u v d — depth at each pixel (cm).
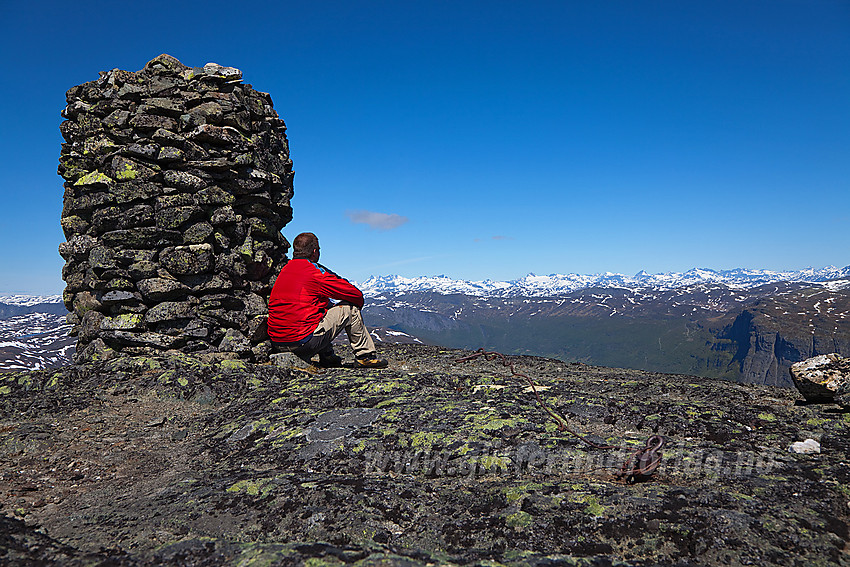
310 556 316
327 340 1080
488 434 571
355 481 464
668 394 849
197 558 331
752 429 618
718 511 382
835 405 741
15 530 393
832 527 363
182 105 1230
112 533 399
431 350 1484
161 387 909
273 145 1411
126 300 1141
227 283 1194
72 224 1198
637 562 328
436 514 402
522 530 371
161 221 1149
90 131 1223
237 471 542
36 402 828
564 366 1241
